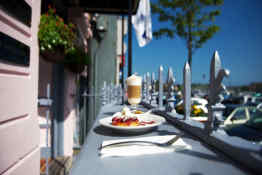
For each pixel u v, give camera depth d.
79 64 2.85
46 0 2.60
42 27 1.93
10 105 1.21
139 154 0.71
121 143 0.78
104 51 7.39
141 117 1.31
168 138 0.88
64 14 3.30
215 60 0.79
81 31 4.23
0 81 1.09
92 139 0.93
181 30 6.72
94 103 4.68
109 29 8.37
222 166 0.59
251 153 0.56
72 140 3.72
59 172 2.53
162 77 1.83
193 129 0.98
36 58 1.71
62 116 3.21
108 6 3.76
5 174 1.15
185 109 1.16
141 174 0.55
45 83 3.12
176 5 6.59
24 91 1.43
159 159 0.66
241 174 0.53
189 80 1.15
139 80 1.69
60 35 2.13
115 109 2.13
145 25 3.86
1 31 1.11
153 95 2.16
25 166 1.41
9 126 1.19
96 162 0.64
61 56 2.33
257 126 2.73
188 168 0.58
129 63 2.91
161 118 1.17
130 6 2.94
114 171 0.57
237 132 2.71
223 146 0.71
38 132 1.70
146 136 0.98
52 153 3.12
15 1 1.30
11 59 1.24
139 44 3.91
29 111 1.52
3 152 1.12
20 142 1.35
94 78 5.78
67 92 3.45
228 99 7.13
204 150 0.75
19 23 1.35
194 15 6.61
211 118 0.81
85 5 3.77
